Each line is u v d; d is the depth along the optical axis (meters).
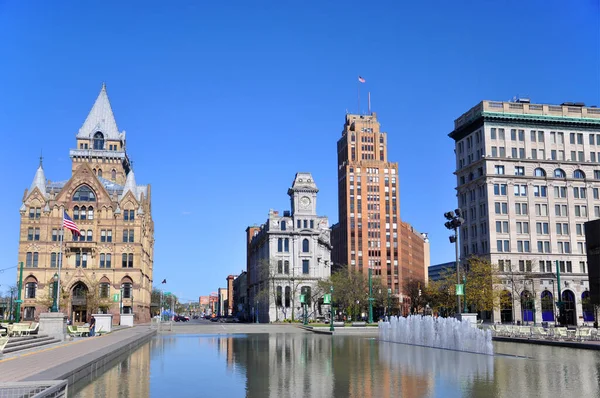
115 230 119.62
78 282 116.62
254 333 88.88
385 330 67.69
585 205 134.00
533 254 129.25
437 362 38.44
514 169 132.25
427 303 163.25
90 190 120.56
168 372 33.06
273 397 23.75
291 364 37.47
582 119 134.88
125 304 118.00
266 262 153.12
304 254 158.00
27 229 116.38
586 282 128.88
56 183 126.25
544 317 125.94
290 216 164.50
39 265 115.31
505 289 118.06
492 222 128.88
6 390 18.69
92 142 147.00
